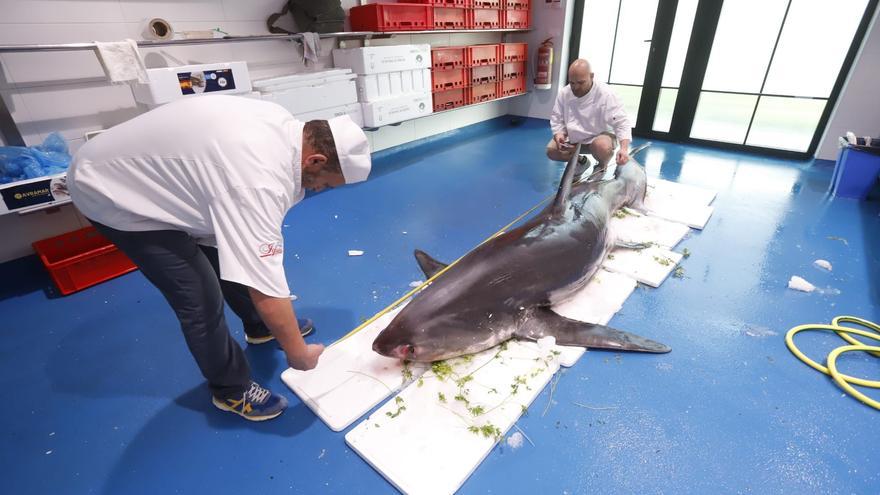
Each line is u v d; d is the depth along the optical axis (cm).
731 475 147
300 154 126
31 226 283
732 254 278
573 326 201
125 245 133
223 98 126
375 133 484
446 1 461
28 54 261
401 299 236
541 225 224
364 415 171
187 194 121
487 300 188
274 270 121
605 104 356
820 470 147
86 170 124
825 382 181
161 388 191
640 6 536
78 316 241
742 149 493
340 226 329
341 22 401
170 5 310
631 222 313
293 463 156
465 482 146
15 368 204
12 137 264
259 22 363
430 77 467
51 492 150
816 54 439
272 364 200
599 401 174
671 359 194
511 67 584
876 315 219
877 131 410
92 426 173
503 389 175
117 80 257
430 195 386
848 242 290
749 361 193
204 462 158
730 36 476
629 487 144
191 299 141
